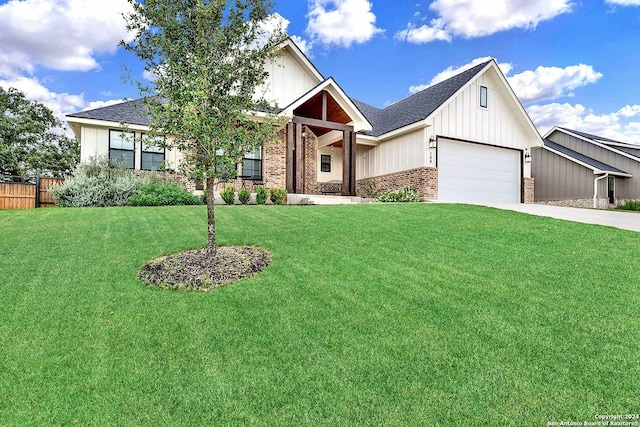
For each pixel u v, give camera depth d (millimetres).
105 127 13742
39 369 2928
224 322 3652
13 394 2639
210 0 5211
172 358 3072
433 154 15430
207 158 5145
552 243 6113
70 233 7070
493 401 2439
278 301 4094
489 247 5953
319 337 3320
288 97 16172
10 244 6281
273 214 9234
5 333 3461
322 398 2535
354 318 3650
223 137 5074
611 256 5328
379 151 18234
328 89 14797
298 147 14180
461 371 2762
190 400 2564
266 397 2570
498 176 17484
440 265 5109
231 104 5250
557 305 3768
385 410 2400
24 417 2424
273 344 3236
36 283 4637
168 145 5238
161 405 2520
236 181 14547
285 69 16156
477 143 16781
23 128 26453
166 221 8281
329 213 9273
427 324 3480
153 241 6547
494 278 4574
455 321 3518
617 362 2783
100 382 2771
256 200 13523
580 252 5559
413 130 15828
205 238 6781
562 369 2730
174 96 4887
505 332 3281
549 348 3006
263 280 4719
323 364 2922
